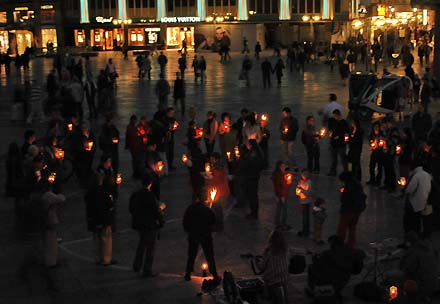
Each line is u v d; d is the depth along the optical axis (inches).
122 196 653.9
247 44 2733.8
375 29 2437.3
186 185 687.7
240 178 595.2
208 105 1254.9
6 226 571.2
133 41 2856.8
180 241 523.5
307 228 521.3
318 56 2293.3
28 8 2797.7
